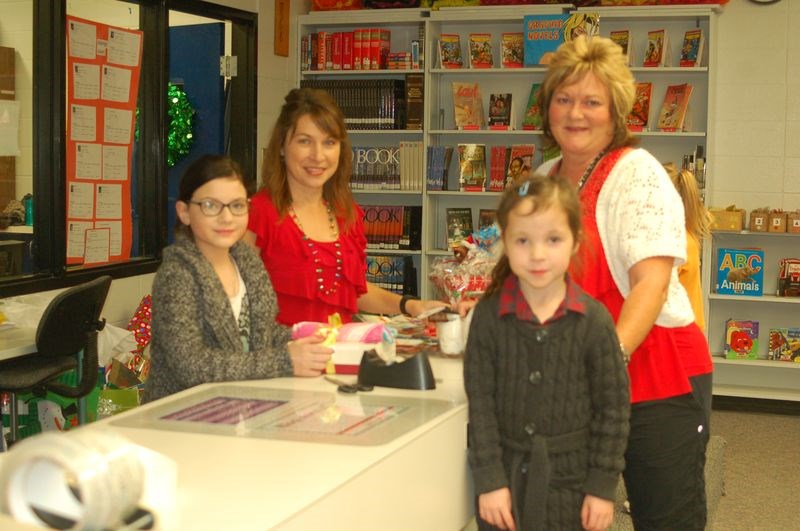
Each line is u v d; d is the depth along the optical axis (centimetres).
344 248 271
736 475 494
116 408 450
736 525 421
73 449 101
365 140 677
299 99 262
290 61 658
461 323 244
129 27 532
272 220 264
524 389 189
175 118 602
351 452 160
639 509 218
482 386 194
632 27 640
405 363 212
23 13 471
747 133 640
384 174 652
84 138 496
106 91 508
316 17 654
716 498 439
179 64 611
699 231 334
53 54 463
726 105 641
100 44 501
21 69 472
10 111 472
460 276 251
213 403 194
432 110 653
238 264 235
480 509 193
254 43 606
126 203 530
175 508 125
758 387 643
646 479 213
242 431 172
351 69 650
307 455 158
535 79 653
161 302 216
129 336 466
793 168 635
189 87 610
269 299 236
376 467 156
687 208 330
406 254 665
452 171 668
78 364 430
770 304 646
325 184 274
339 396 203
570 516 189
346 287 272
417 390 211
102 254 514
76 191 495
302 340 224
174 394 204
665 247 201
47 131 467
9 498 104
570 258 193
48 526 102
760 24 631
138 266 526
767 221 610
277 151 267
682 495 213
